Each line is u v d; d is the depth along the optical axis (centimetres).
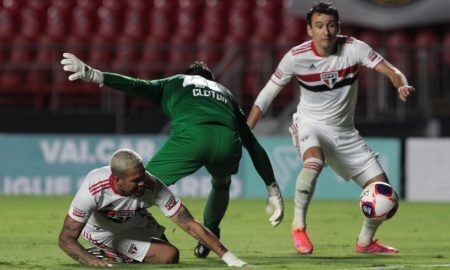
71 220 2502
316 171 3002
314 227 4219
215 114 2803
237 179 6225
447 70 6569
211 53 7175
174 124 2812
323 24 2961
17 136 6328
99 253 2675
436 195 6069
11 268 2567
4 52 7262
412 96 6512
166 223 4353
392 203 2959
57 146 6309
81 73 2697
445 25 7169
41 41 7388
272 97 3142
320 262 2761
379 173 3100
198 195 6209
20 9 7594
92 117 6550
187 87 2852
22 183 6334
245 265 2455
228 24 7500
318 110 3073
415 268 2555
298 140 3111
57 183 6309
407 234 3909
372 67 2997
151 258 2644
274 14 7512
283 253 3080
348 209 5338
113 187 2464
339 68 3027
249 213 4991
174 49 7200
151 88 2848
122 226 2605
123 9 7581
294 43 7331
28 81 7050
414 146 6094
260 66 6612
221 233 3906
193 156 2767
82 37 7425
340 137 3081
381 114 6481
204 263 2702
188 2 7600
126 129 6544
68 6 7606
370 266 2625
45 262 2731
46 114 6562
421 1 7088
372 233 3048
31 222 4297
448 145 6050
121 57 7262
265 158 2911
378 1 7150
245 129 2912
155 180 2486
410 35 7188
